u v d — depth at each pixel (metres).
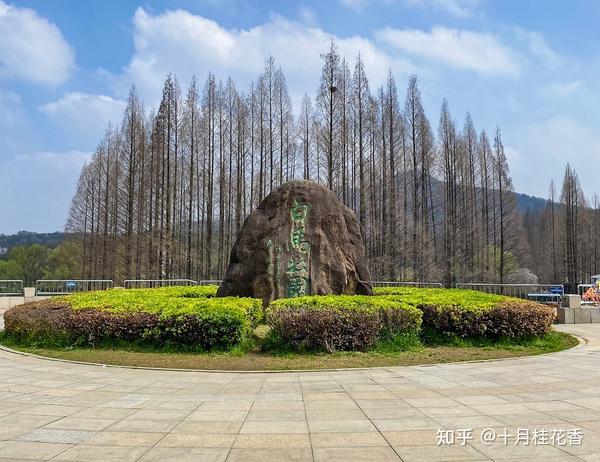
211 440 4.41
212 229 36.34
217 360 8.52
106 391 6.39
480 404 5.65
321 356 8.80
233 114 35.25
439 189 39.53
